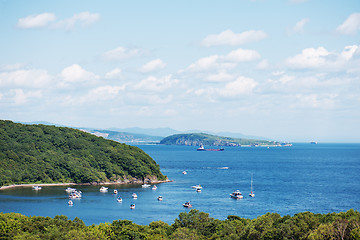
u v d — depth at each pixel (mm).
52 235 126188
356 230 106500
